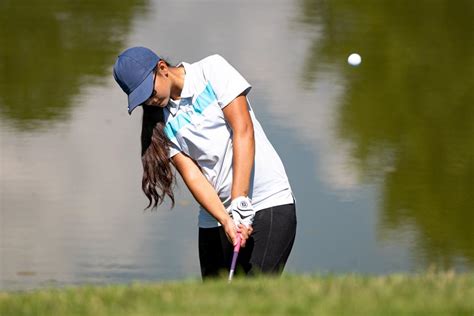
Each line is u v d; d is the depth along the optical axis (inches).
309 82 2390.5
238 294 647.1
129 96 736.3
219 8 3432.6
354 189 1657.2
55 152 1839.3
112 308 631.8
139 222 1508.4
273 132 1961.1
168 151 761.6
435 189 1654.8
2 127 2000.5
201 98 746.8
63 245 1412.4
